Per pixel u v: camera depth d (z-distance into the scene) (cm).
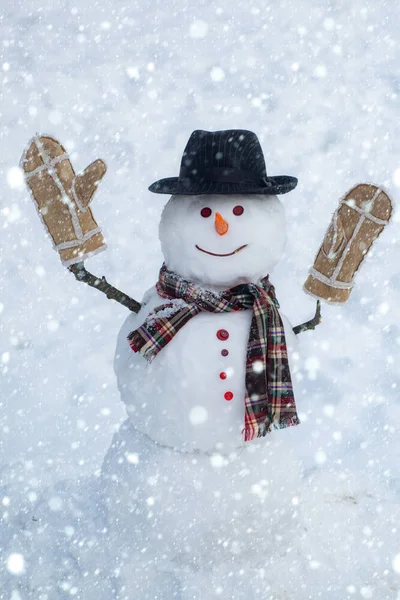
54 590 299
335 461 396
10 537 325
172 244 306
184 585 294
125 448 314
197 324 300
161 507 301
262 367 295
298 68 813
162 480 302
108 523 315
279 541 308
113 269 563
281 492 307
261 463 304
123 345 314
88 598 294
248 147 306
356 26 891
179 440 300
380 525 327
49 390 455
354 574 304
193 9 945
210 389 295
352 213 310
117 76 810
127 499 308
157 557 304
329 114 734
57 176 298
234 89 785
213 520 301
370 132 705
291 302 530
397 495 365
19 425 426
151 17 929
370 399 442
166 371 297
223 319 301
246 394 294
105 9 945
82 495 344
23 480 364
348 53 841
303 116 732
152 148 692
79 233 300
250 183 304
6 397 448
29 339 498
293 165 665
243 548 304
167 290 309
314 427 421
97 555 308
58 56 849
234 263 300
